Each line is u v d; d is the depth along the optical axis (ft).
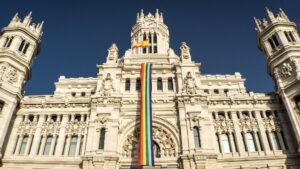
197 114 156.35
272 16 192.85
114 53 192.65
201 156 138.82
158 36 251.80
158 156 150.92
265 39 187.73
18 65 175.01
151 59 205.57
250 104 169.68
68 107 170.60
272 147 152.35
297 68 160.76
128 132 156.76
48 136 161.07
